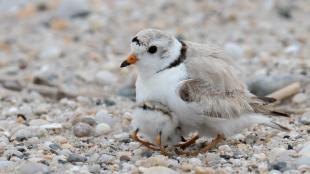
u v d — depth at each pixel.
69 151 10.09
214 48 10.42
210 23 20.33
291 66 15.27
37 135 10.97
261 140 10.59
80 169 9.26
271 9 21.16
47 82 14.94
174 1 22.31
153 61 9.78
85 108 13.08
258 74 14.41
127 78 15.75
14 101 13.55
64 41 19.31
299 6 21.47
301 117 11.95
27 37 19.88
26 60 17.66
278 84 13.48
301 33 18.95
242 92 10.14
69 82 15.49
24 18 21.62
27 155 9.89
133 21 20.75
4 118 12.34
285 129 10.31
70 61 17.45
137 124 9.90
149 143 10.09
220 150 10.06
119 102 13.61
